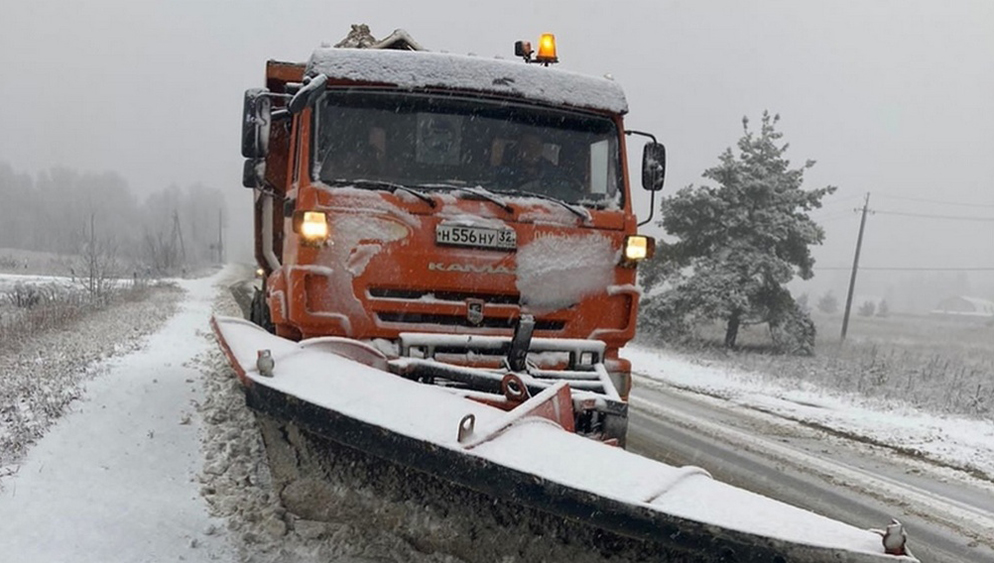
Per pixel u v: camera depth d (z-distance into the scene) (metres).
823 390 13.40
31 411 6.25
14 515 4.00
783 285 25.19
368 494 3.61
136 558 3.64
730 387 12.73
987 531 5.39
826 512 5.63
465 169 4.93
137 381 7.79
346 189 4.49
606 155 5.19
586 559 2.98
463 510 3.38
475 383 4.12
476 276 4.62
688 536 2.39
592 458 2.87
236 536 3.92
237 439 5.74
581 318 4.86
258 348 3.88
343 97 4.76
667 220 25.80
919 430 9.34
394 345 4.50
